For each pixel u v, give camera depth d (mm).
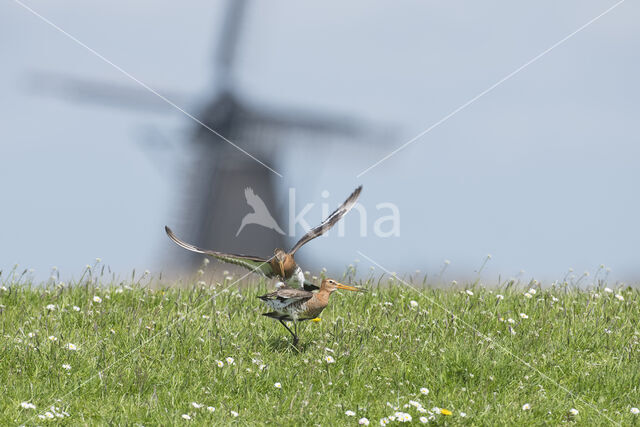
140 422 29469
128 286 47625
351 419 30281
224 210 139250
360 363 35281
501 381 34094
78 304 44406
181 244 34125
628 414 31500
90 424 29125
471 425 29875
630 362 36406
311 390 32531
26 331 38312
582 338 39000
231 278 48562
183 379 33500
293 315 37625
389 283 49375
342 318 41750
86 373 33906
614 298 45562
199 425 29109
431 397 32750
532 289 46188
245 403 31875
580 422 30812
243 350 36875
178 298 44719
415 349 36906
